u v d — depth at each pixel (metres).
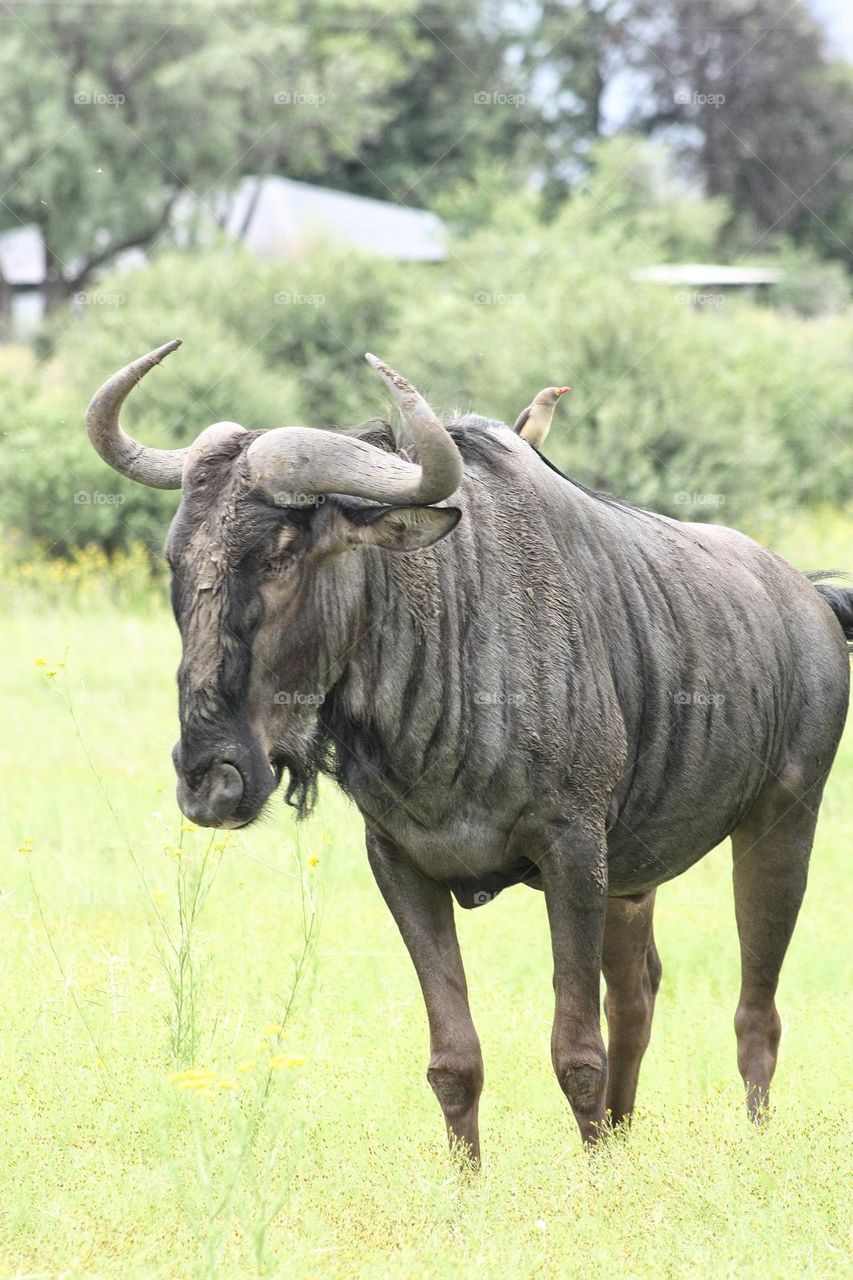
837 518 83.38
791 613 23.69
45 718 45.03
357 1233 16.72
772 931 22.95
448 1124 18.92
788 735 23.22
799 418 89.88
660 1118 21.16
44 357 86.12
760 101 174.75
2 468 68.62
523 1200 17.72
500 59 178.62
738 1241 16.39
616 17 176.00
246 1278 15.30
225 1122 19.55
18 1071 21.11
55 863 32.41
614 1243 16.58
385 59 166.88
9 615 59.53
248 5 161.25
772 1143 19.52
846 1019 24.72
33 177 133.12
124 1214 16.83
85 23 136.62
